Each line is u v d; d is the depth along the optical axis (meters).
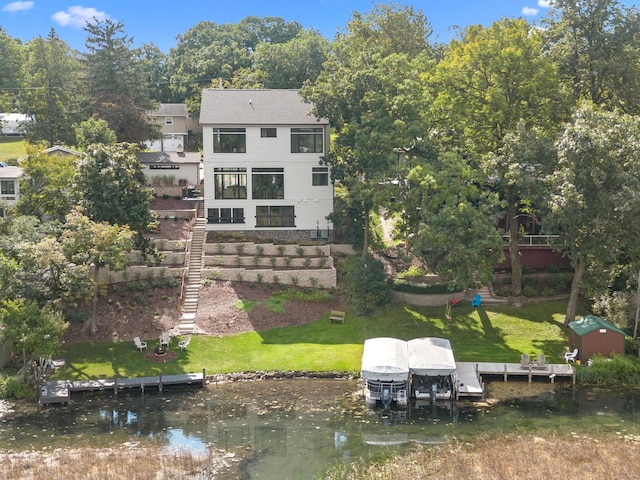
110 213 48.03
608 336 42.47
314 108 54.78
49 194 50.25
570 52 51.66
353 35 81.44
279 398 39.00
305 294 51.78
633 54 50.78
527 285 53.94
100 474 29.23
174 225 59.06
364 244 54.59
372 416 36.59
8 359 42.22
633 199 39.69
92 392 39.56
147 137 75.69
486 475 29.25
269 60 93.50
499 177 48.53
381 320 49.34
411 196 47.88
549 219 43.34
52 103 80.62
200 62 110.31
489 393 39.91
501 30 50.31
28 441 32.97
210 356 43.97
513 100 50.31
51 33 88.12
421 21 85.06
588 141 41.72
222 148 57.16
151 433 34.12
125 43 74.25
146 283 51.09
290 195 58.00
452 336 47.28
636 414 36.50
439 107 52.91
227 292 51.19
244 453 31.88
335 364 42.97
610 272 47.88
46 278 40.88
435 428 34.91
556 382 41.47
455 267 45.84
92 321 45.66
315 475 29.64
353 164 52.91
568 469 29.61
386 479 29.06
